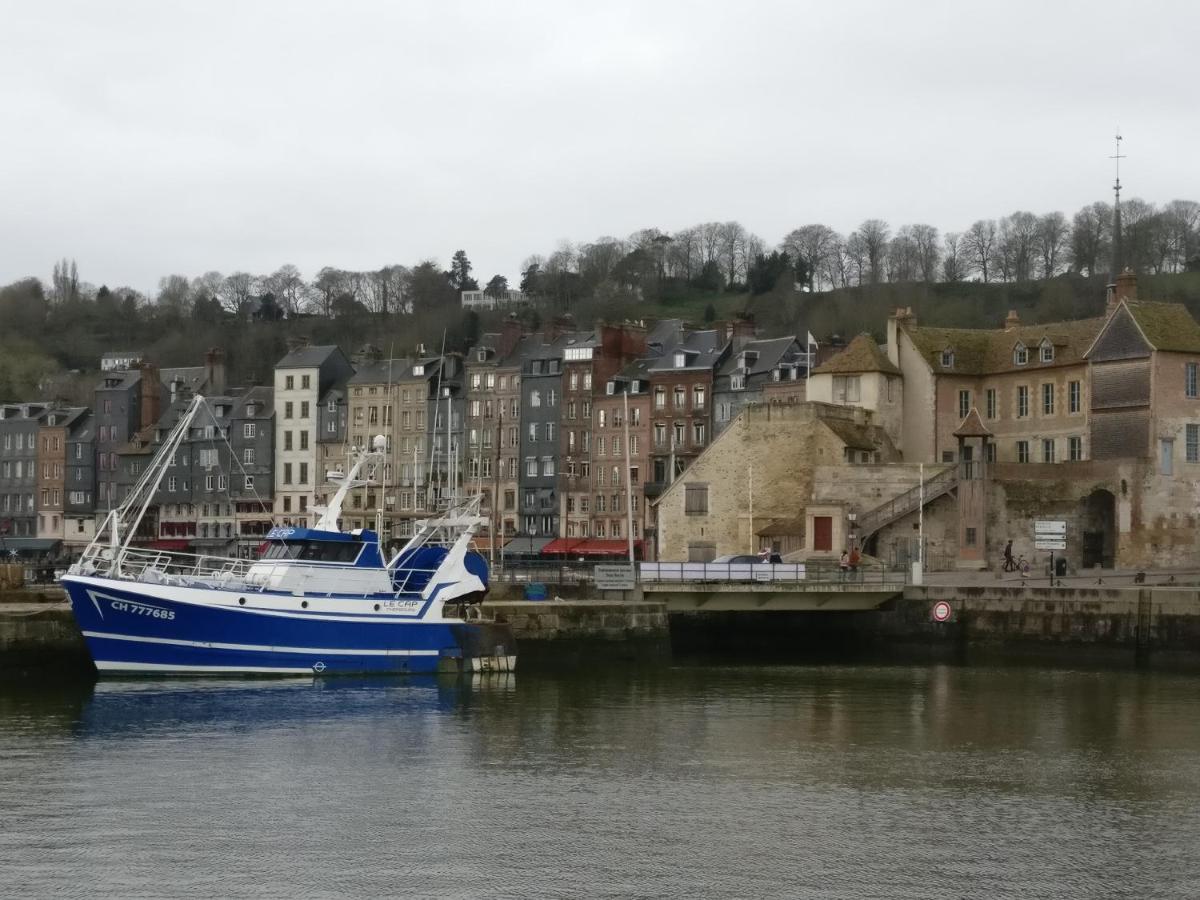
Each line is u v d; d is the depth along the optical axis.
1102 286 181.00
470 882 31.97
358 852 34.03
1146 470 90.06
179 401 154.25
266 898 30.78
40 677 58.66
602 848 34.50
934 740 48.00
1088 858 34.03
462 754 45.06
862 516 92.62
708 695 58.31
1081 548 91.06
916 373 103.50
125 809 37.53
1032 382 101.00
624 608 71.38
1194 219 193.62
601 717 52.25
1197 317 170.62
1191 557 90.94
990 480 90.81
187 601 57.53
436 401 137.50
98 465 155.88
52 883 31.45
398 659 61.41
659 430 125.69
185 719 50.22
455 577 62.72
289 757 44.22
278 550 60.34
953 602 75.38
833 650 77.50
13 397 190.62
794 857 33.91
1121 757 45.25
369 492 140.00
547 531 130.88
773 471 98.12
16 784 40.09
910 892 31.52
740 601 74.50
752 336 128.12
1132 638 71.06
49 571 100.44
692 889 31.62
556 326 136.25
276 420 145.50
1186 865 33.53
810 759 44.69
